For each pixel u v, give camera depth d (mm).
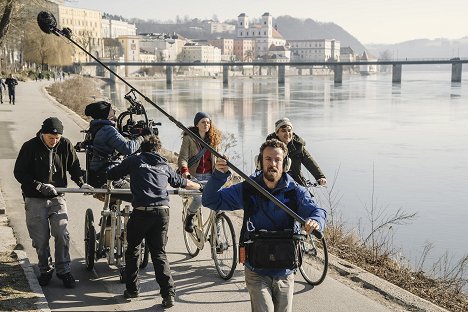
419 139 35531
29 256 7379
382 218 15789
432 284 7676
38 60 98312
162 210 5883
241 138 34594
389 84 147875
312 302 6152
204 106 65062
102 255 6906
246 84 156500
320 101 75125
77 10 179375
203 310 5863
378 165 25766
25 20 20375
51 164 6199
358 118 50125
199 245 7316
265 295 4113
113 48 192875
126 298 6109
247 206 4277
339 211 15984
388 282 6820
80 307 5863
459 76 152000
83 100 40250
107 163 6934
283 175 4367
